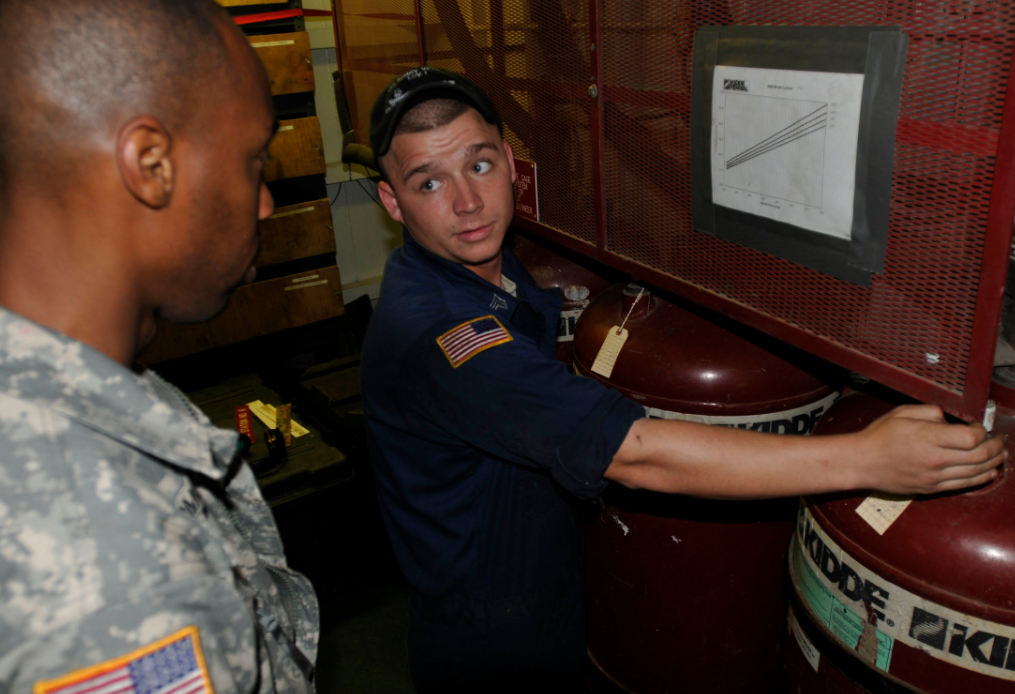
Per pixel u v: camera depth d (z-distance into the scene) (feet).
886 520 2.67
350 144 7.30
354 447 6.70
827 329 2.73
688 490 2.53
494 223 3.36
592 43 3.57
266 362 9.12
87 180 1.54
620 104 3.54
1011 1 1.92
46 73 1.47
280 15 7.97
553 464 2.64
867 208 2.42
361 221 10.25
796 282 2.81
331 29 9.27
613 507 4.34
